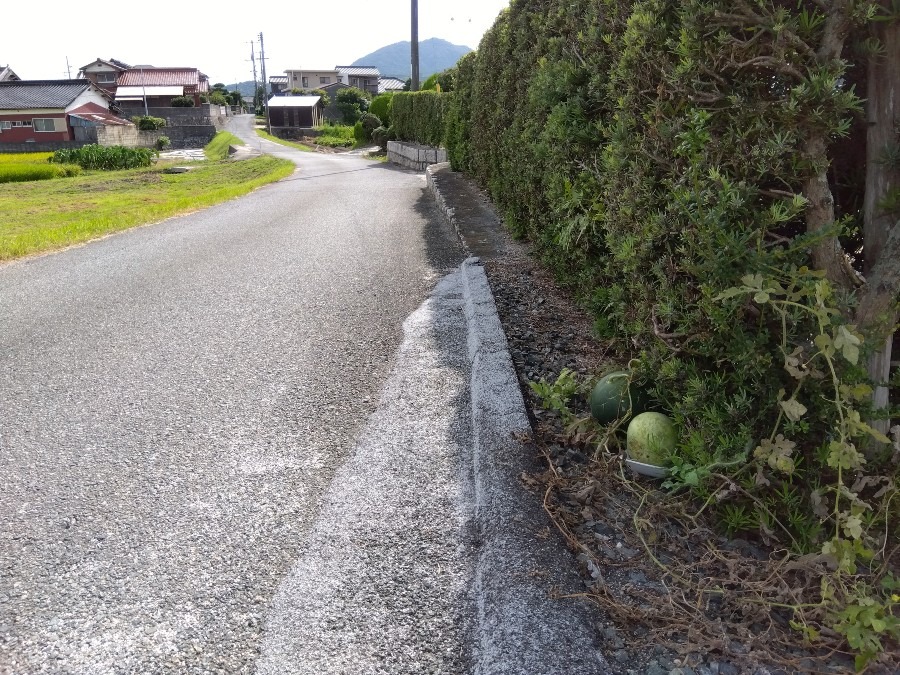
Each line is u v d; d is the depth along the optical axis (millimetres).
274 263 7688
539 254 6188
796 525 2240
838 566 2010
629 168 2979
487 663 1924
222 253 8383
